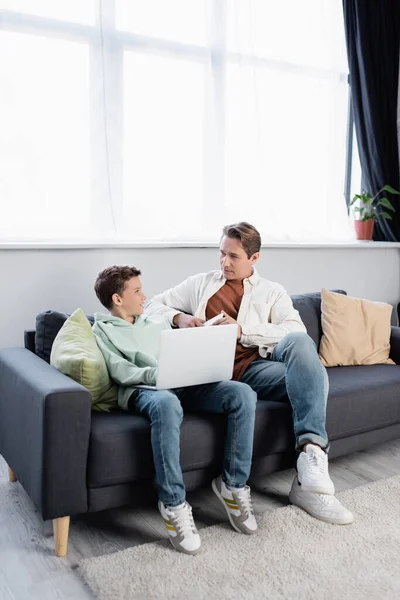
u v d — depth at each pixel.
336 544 1.82
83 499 1.74
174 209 3.22
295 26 3.59
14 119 2.77
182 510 1.78
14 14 2.74
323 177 3.77
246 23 3.37
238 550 1.78
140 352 2.04
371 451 2.62
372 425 2.35
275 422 2.06
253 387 2.22
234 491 1.88
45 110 2.84
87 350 1.97
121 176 3.06
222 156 3.34
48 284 2.80
